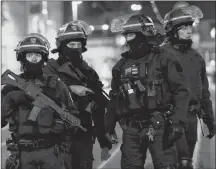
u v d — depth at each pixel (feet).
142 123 33.50
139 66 34.14
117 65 35.76
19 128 31.55
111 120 36.70
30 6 204.44
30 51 31.91
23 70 33.22
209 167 59.00
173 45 41.88
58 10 221.25
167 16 42.22
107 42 392.27
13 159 31.63
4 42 182.19
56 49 39.32
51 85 32.81
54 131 31.81
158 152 33.04
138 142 34.01
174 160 33.50
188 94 33.58
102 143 40.52
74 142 37.55
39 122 31.27
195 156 67.15
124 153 34.53
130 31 34.32
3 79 32.09
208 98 43.39
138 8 137.90
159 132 33.14
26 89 31.76
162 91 33.78
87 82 39.06
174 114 33.09
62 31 38.40
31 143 31.42
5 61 181.37
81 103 38.14
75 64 38.81
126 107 34.01
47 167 31.76
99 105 39.50
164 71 34.04
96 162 65.16
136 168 34.01
